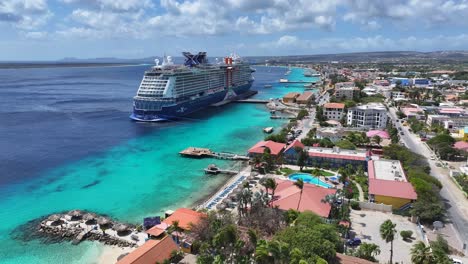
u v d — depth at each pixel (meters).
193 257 59.16
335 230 61.81
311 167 107.69
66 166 112.19
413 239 65.69
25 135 150.50
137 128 166.00
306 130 159.50
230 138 150.12
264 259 49.94
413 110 188.75
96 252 63.53
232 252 56.03
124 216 78.44
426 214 71.19
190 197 88.88
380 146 127.94
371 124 158.75
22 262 60.88
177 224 64.06
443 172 103.88
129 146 135.62
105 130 161.25
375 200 79.62
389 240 54.53
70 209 81.81
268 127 168.12
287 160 112.31
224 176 103.88
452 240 65.75
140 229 71.19
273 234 64.88
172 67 190.88
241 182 95.81
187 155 123.00
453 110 177.62
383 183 82.50
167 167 111.94
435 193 80.06
